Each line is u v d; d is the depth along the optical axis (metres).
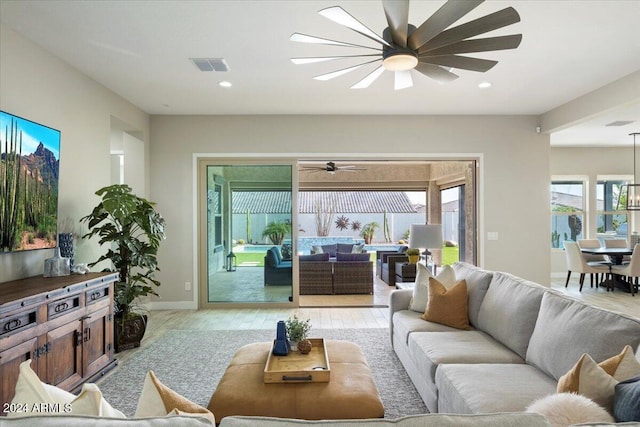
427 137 5.39
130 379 3.01
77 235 3.66
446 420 0.81
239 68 3.67
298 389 2.01
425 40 2.09
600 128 6.28
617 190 8.28
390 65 2.29
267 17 2.73
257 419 0.81
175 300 5.34
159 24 2.82
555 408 1.12
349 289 6.51
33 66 3.08
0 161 2.59
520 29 2.91
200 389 2.83
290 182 5.45
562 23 2.82
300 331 2.66
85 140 3.80
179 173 5.35
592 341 1.75
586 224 8.23
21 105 2.95
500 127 5.41
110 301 3.23
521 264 5.43
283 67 3.65
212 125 5.35
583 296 6.11
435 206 9.36
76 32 2.93
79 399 0.95
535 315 2.33
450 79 2.73
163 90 4.30
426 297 3.38
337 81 4.03
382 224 12.22
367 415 1.89
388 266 7.46
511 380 1.95
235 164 5.44
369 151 5.36
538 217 5.43
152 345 3.80
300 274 6.51
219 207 5.45
